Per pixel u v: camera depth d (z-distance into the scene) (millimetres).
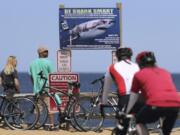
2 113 23219
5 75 23469
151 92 13406
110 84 15953
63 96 23422
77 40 25422
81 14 25406
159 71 13852
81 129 22844
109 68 15953
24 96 23219
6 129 23094
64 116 23109
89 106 22906
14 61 23656
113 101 22125
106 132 22797
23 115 23047
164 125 14000
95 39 25500
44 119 23109
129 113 14359
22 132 22281
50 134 21938
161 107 13172
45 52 23766
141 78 13680
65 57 24844
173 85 13711
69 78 23656
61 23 25406
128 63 16000
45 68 23625
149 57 14094
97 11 25469
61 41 25406
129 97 14625
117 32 25562
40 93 23234
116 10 25578
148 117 13445
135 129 14117
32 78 23703
